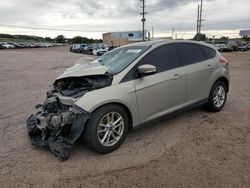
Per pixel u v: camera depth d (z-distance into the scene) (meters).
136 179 3.29
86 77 4.18
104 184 3.21
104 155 3.93
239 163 3.55
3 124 5.43
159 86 4.48
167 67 4.71
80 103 3.77
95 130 3.79
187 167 3.51
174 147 4.11
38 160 3.83
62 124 3.81
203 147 4.07
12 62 21.53
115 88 3.99
